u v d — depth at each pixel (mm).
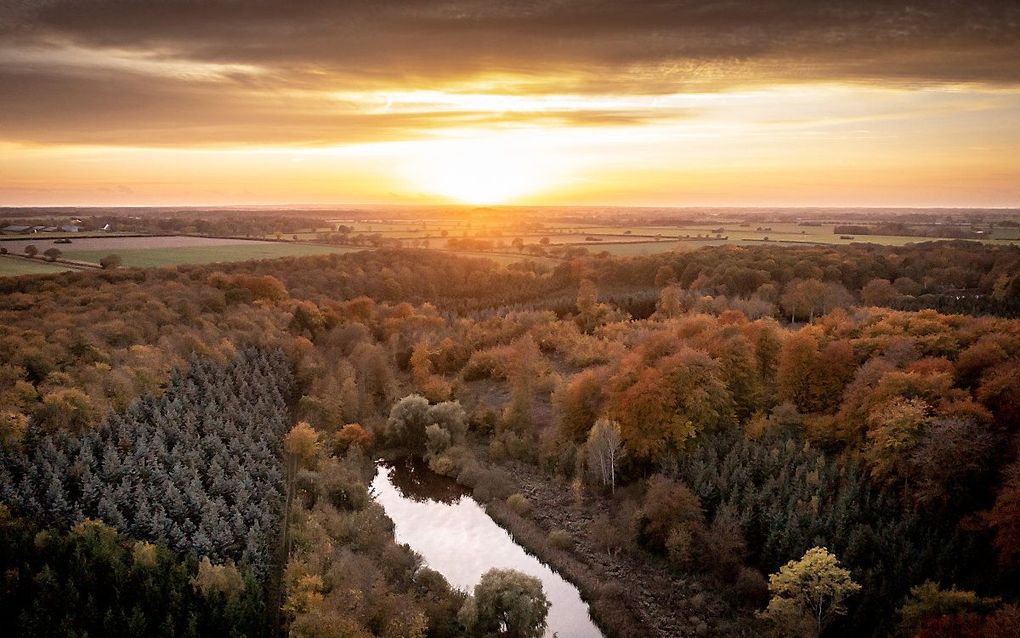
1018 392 66688
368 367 121625
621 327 146375
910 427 65938
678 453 81062
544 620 58938
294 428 89875
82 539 60406
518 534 76125
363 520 74562
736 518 67625
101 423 80125
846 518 62438
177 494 69312
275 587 61500
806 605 55125
